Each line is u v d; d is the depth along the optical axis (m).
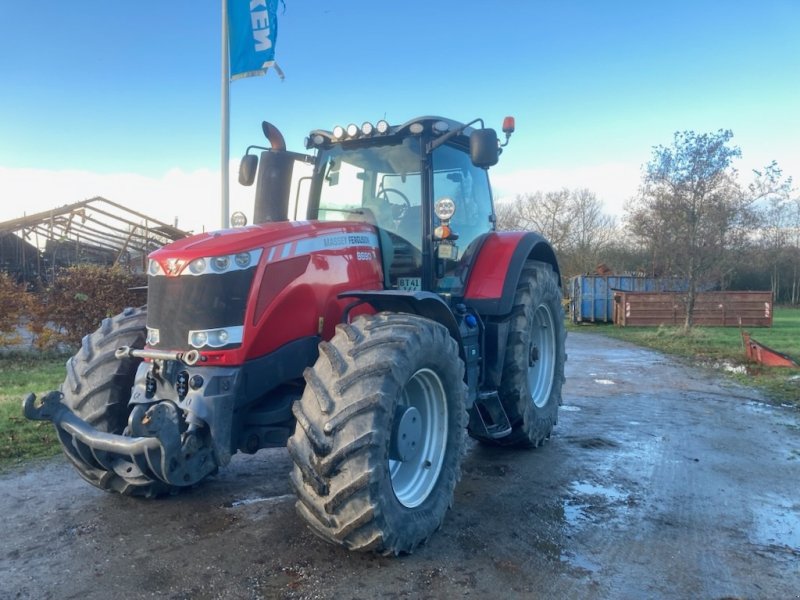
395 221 4.64
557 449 5.45
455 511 3.99
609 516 3.93
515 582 3.07
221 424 3.31
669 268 16.20
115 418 3.82
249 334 3.41
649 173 15.45
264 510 3.90
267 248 3.57
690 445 5.57
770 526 3.79
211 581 3.01
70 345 11.13
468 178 5.33
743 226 15.18
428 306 3.77
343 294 3.68
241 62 8.72
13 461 4.82
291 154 4.82
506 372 4.99
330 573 3.11
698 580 3.12
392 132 4.58
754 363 11.04
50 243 20.08
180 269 3.44
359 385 3.10
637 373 9.91
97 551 3.31
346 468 3.00
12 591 2.90
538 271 5.45
